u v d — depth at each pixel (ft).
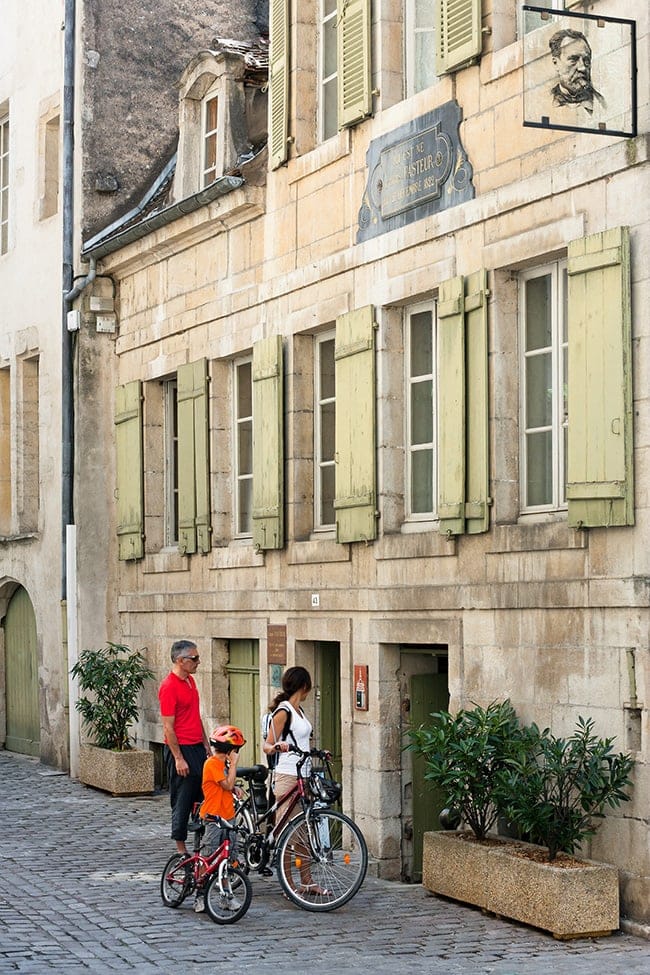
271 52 57.26
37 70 78.64
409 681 49.67
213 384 61.62
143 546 67.51
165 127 74.18
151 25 74.38
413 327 49.60
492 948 36.60
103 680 65.98
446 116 46.60
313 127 55.57
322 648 54.60
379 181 50.16
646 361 38.32
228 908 39.68
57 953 36.37
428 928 38.91
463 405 45.03
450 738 40.78
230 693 61.26
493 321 44.16
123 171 72.90
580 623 40.19
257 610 57.57
